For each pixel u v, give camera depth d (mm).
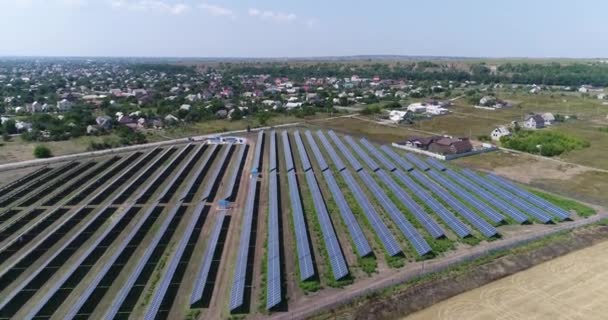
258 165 90000
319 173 85500
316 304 40906
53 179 81125
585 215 63000
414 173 83750
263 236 56562
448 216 60938
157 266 48875
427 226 57781
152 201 69688
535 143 103812
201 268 47125
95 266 49156
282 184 78688
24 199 69562
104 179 81375
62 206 66750
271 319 38719
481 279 45312
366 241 52719
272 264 47562
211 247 51750
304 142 115562
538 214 61812
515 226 59406
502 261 48906
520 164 91812
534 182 79438
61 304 41781
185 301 41844
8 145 108062
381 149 104125
